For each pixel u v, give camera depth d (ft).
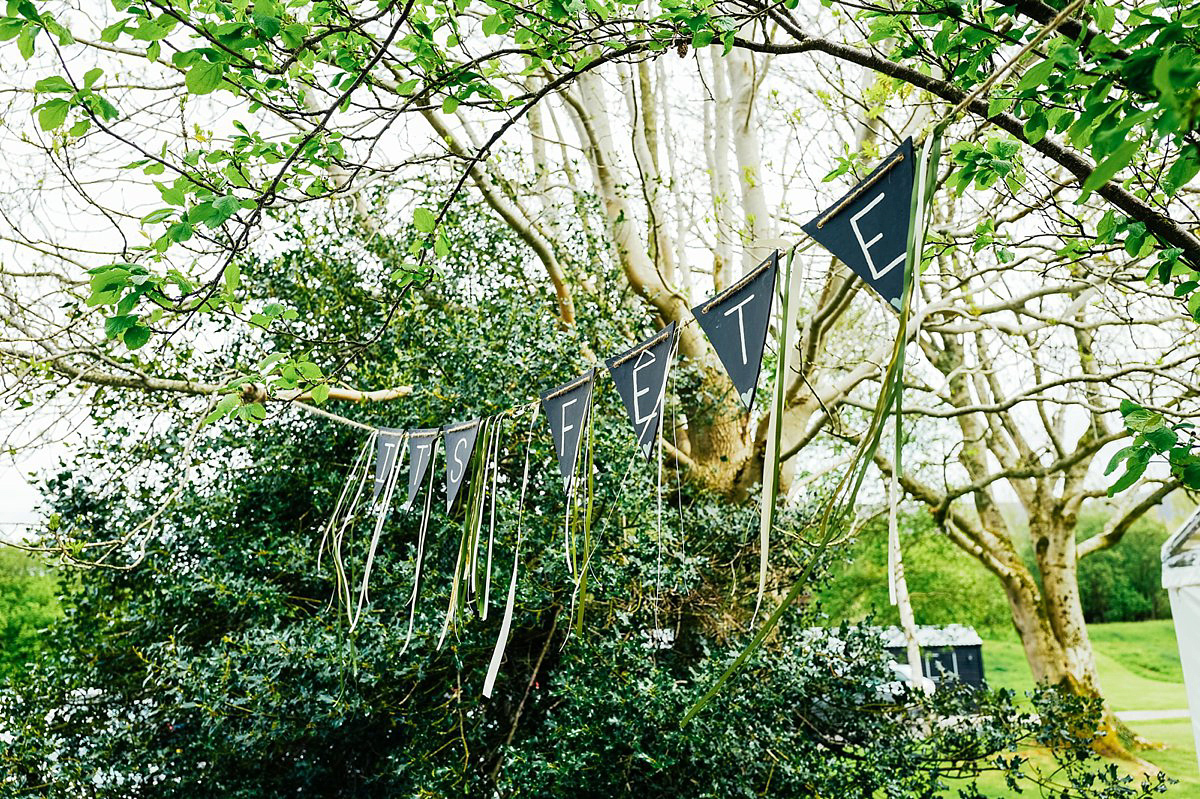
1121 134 4.46
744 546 19.61
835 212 5.05
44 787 16.83
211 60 7.46
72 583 20.34
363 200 23.03
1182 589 16.10
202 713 16.06
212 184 8.23
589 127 22.74
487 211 22.66
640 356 7.39
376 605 17.12
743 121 24.59
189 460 19.62
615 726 15.08
